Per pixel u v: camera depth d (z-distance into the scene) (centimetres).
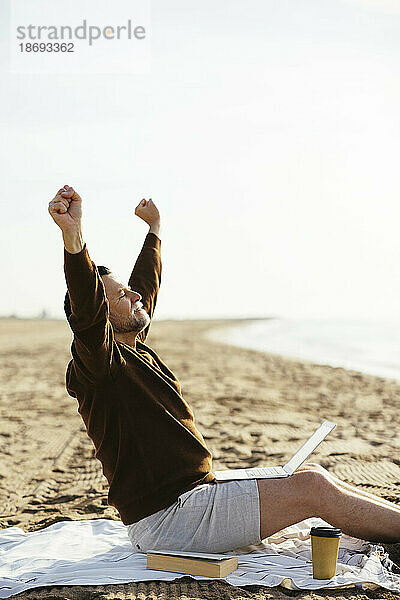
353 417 1048
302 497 397
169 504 396
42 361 2255
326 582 377
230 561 391
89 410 405
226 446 820
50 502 603
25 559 427
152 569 396
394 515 407
